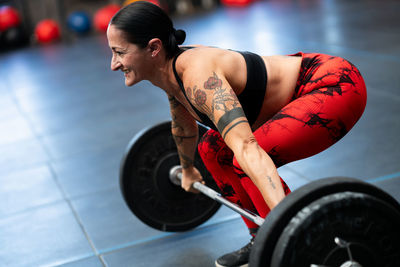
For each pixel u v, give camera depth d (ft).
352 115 7.61
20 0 50.39
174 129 9.31
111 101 24.67
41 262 10.60
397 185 11.71
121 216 12.31
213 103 6.74
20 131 21.72
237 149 6.41
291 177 13.26
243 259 9.07
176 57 7.48
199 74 7.02
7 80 33.47
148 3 7.45
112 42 7.48
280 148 7.32
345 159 13.83
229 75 7.26
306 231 5.69
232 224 11.12
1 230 12.44
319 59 7.97
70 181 15.24
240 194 8.89
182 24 46.50
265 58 8.11
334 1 47.75
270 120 7.45
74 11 54.70
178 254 10.13
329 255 5.84
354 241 5.91
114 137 19.12
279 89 7.89
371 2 43.24
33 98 27.58
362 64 23.80
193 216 10.77
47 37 48.34
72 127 21.29
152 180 10.32
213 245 10.31
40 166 16.99
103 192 14.02
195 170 9.92
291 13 44.37
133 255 10.36
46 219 12.76
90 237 11.44
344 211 5.80
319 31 33.94
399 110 17.04
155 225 10.52
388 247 6.06
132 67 7.55
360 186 6.01
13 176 16.34
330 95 7.49
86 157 17.29
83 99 25.93
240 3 54.70
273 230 5.80
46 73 34.30
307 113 7.38
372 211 5.91
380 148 14.17
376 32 30.73
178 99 8.11
